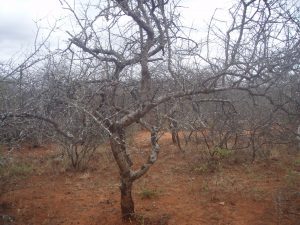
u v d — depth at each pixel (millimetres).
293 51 4582
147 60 4902
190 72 4879
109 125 5102
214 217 5781
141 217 5633
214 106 7891
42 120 4984
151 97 5082
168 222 5605
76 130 5188
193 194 6836
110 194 7000
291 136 7102
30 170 8570
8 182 7148
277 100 5926
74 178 8242
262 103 7352
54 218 5922
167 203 6391
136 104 5172
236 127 8586
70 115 4836
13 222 5789
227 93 6609
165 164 9148
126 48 4895
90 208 6289
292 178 7344
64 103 4715
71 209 6285
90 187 7527
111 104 5035
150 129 5445
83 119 4953
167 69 4957
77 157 8828
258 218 5727
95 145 8930
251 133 8609
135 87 5152
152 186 7383
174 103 5398
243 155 9359
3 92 4758
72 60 4695
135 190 7133
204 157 9328
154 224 5523
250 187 7160
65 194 7121
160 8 4738
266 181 7570
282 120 6992
